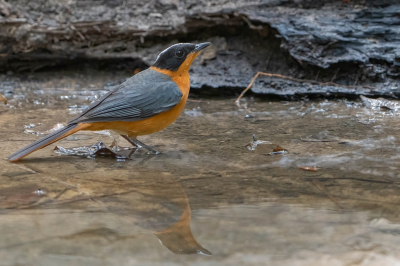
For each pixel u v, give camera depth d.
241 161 9.09
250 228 5.88
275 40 16.75
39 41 17.55
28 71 18.44
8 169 8.75
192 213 6.45
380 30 15.22
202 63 16.98
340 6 16.31
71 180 8.12
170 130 11.70
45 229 5.96
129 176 8.32
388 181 7.70
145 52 17.89
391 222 6.03
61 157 9.65
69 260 5.11
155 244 5.50
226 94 15.62
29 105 14.29
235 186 7.62
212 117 12.94
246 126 11.87
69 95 15.66
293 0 16.50
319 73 15.55
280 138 10.68
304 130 11.31
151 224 6.11
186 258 5.12
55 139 9.38
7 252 5.29
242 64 16.88
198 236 5.68
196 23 17.23
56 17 17.80
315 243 5.45
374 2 16.00
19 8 17.75
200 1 17.28
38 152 10.01
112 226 6.04
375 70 14.77
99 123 9.62
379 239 5.54
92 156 9.70
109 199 7.13
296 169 8.47
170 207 6.71
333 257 5.13
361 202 6.78
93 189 7.61
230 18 17.05
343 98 14.67
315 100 14.74
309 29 15.50
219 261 5.08
